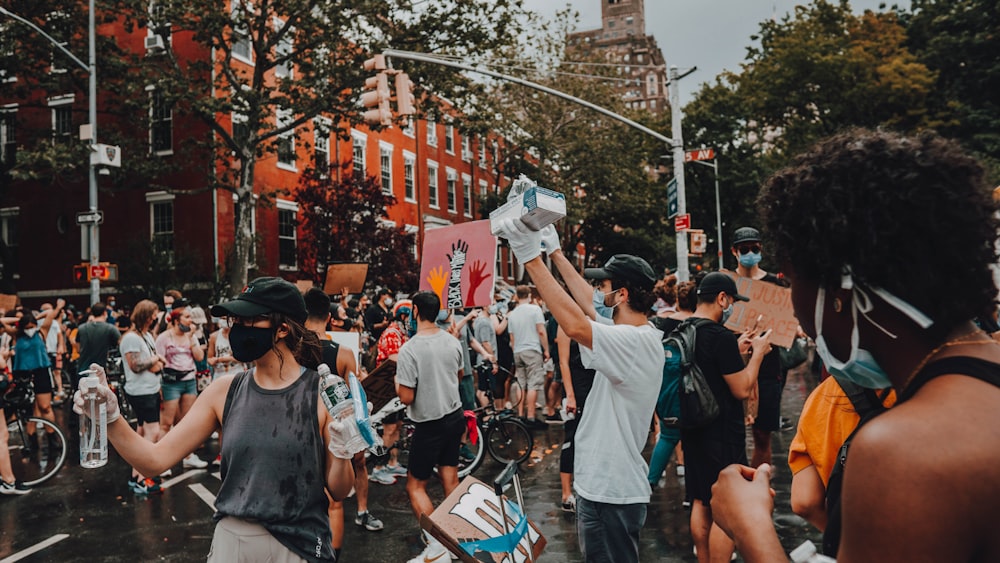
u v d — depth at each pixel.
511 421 8.44
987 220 0.98
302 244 25.05
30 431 8.55
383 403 7.23
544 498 6.71
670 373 4.30
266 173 24.75
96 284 15.77
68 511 6.80
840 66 30.19
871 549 0.86
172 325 8.38
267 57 20.44
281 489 2.50
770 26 34.19
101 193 24.55
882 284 0.99
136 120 20.72
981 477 0.81
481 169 42.03
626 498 3.13
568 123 32.12
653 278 3.41
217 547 2.52
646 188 38.25
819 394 2.04
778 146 34.81
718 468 4.18
